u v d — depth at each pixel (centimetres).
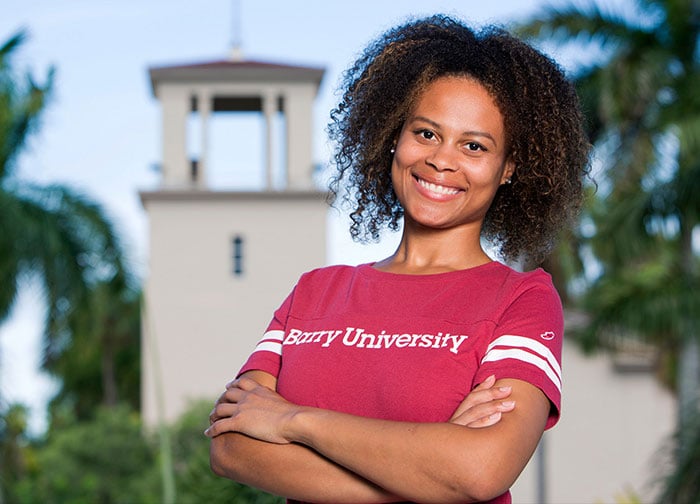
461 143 286
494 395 258
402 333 272
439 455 249
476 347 268
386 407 265
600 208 1670
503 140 290
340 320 280
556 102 299
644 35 1775
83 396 5231
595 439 2489
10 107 1834
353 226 333
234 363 3778
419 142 289
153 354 580
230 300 3816
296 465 268
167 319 3788
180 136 3950
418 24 315
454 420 255
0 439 1758
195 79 3959
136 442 3017
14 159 1911
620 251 1664
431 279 281
